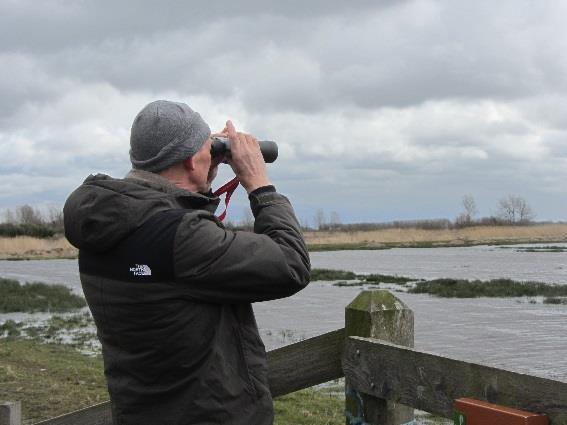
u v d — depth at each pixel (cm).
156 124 229
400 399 269
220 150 250
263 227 233
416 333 1984
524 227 14425
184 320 213
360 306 302
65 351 1491
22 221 12444
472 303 2873
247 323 228
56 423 406
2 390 982
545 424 202
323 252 10119
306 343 322
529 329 2047
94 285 227
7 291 3269
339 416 848
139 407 222
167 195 225
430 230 14325
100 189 224
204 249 212
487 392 226
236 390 217
